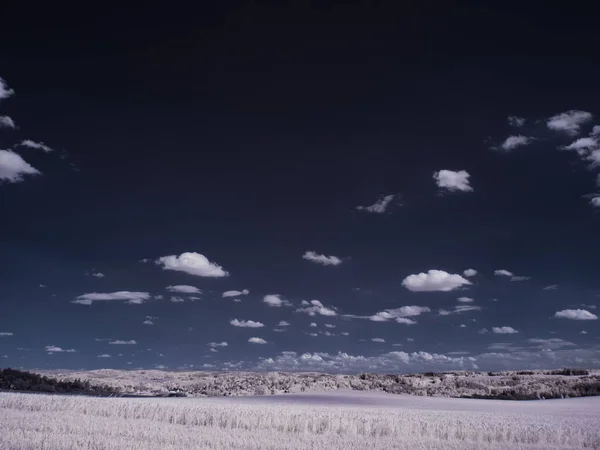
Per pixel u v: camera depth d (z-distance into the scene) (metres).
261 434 26.58
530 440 26.77
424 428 28.83
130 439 23.17
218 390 80.94
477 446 24.12
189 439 23.73
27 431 24.33
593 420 37.19
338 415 33.50
